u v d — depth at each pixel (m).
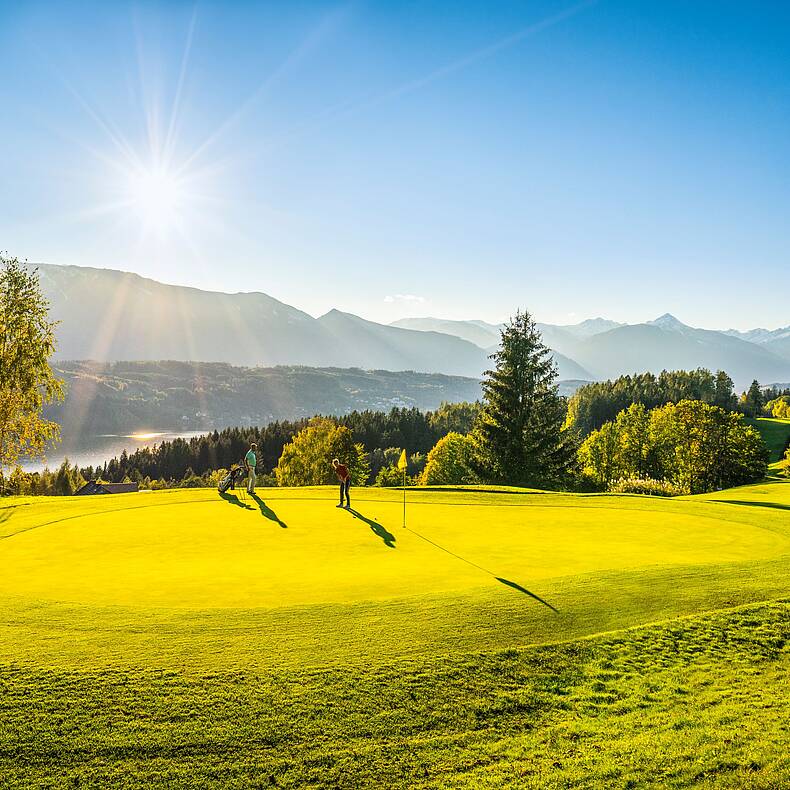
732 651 10.84
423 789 7.18
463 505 26.31
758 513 24.38
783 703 9.16
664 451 77.31
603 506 26.28
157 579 14.19
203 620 11.23
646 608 12.38
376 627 11.06
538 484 52.62
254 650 10.05
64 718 8.22
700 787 7.14
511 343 54.28
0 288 40.78
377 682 9.23
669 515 24.12
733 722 8.58
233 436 156.38
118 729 8.05
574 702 9.18
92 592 13.03
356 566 15.57
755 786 7.12
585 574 14.48
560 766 7.60
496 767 7.60
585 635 11.13
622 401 152.62
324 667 9.54
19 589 13.23
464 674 9.61
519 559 16.58
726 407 149.75
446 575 14.62
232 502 26.45
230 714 8.38
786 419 135.25
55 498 28.52
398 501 27.34
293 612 11.69
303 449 71.50
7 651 9.86
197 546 17.94
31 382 41.41
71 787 7.12
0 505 25.64
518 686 9.46
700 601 12.80
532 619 11.66
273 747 7.82
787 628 11.69
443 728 8.38
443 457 76.50
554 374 54.38
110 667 9.41
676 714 8.85
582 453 89.81
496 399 54.22
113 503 26.03
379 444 145.88
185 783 7.21
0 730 7.97
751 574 14.61
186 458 151.25
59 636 10.47
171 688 8.89
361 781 7.30
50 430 43.09
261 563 15.88
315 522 21.75
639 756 7.76
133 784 7.19
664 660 10.46
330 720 8.36
